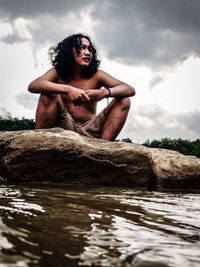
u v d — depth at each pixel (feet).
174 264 2.81
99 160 10.97
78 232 3.79
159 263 2.81
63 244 3.21
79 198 6.99
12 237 3.28
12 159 10.50
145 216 5.31
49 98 13.42
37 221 4.20
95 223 4.42
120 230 4.09
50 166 10.71
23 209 5.00
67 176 10.87
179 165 12.38
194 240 3.82
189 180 12.36
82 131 14.38
